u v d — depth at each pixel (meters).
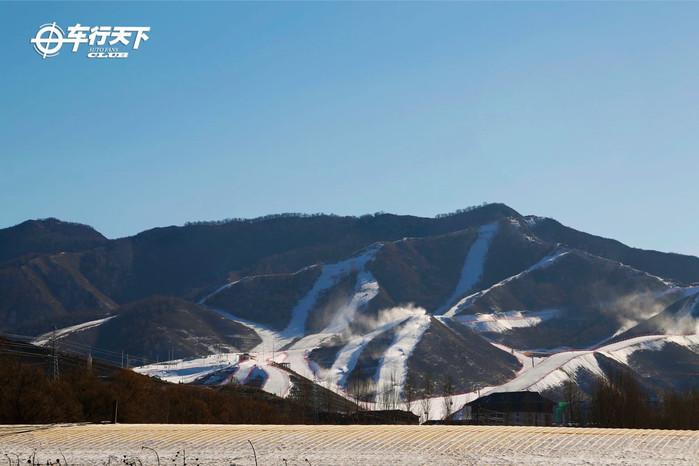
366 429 157.00
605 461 117.94
